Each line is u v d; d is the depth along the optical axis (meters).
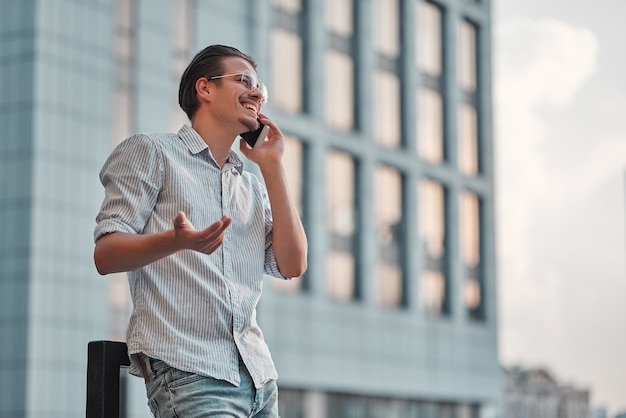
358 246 46.81
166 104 37.66
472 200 55.16
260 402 3.79
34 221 33.47
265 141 4.12
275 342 41.72
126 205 3.70
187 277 3.71
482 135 56.00
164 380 3.67
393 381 47.81
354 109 47.62
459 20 55.25
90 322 34.47
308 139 44.50
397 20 50.94
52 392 33.22
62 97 34.66
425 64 52.62
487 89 56.72
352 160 47.22
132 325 3.74
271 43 43.28
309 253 43.91
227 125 3.91
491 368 54.59
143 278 3.73
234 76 3.91
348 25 47.78
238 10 41.25
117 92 36.28
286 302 42.38
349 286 46.34
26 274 33.22
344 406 45.56
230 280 3.79
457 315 52.59
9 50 34.69
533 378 98.19
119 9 36.62
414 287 49.75
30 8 34.50
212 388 3.66
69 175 34.62
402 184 50.03
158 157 3.78
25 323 32.97
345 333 45.28
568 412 97.12
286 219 4.02
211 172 3.88
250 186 4.01
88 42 35.56
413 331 49.44
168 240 3.40
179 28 38.62
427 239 51.56
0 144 34.28
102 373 3.77
